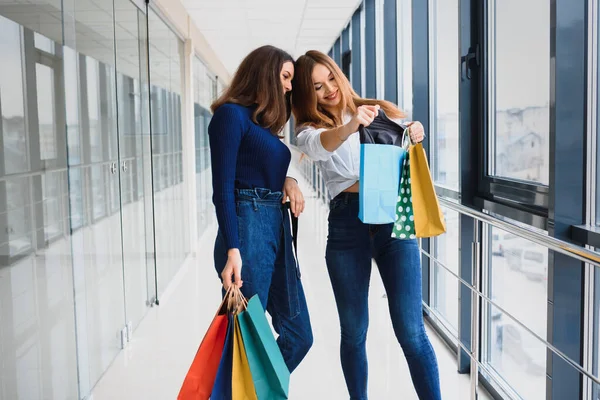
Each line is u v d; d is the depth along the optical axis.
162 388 3.25
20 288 2.36
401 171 2.25
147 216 4.77
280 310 2.28
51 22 2.72
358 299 2.38
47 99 2.66
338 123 2.35
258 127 2.10
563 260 2.23
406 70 5.67
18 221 2.34
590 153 2.19
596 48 2.15
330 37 9.16
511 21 2.91
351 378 2.45
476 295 2.55
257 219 2.09
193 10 6.70
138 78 4.55
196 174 7.73
